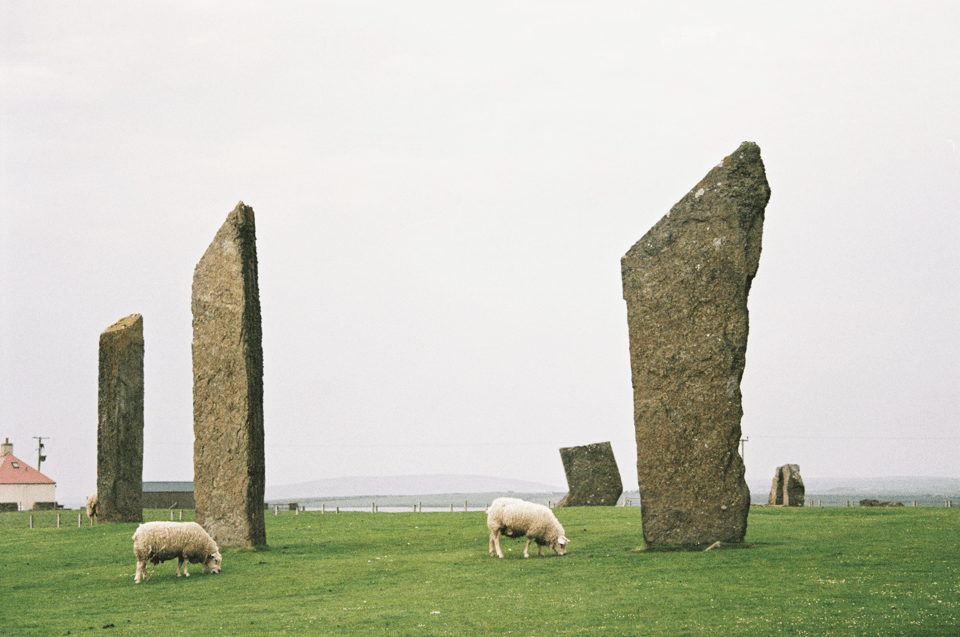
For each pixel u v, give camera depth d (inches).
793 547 1192.2
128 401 2097.7
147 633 883.4
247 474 1478.8
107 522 2039.9
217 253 1555.1
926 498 7539.4
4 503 3811.5
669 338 1251.8
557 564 1168.2
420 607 948.0
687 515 1221.1
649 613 855.7
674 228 1270.9
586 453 2458.2
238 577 1205.7
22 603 1092.5
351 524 1866.4
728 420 1215.6
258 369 1530.5
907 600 850.1
